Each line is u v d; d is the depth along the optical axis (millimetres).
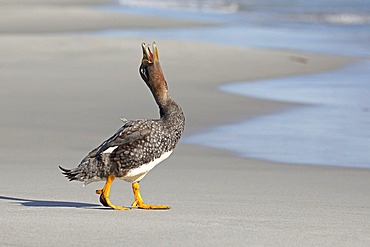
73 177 8172
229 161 13836
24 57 30594
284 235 6758
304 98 22375
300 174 12656
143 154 8172
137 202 8555
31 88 23141
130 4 74500
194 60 30484
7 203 8703
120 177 8250
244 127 17750
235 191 10680
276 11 66750
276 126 17906
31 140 15602
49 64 28656
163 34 42812
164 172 12414
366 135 16812
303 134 16875
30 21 49906
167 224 7098
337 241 6617
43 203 8836
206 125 17969
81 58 30578
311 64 30547
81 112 19391
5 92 22234
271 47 36906
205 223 7258
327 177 12406
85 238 6328
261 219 7766
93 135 16469
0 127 17000
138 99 21734
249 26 49656
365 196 10633
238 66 29281
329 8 70062
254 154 14625
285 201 9828
